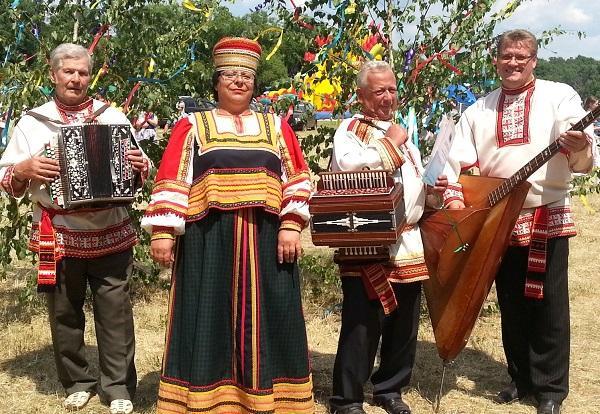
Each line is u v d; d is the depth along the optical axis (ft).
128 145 13.04
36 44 20.57
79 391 14.48
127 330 14.17
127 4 20.27
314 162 19.94
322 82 19.69
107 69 20.13
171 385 12.02
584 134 12.64
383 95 13.19
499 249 13.19
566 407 14.52
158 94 20.44
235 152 11.83
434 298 13.62
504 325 14.83
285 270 12.16
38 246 13.69
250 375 11.82
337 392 13.66
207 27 20.57
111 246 13.78
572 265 26.55
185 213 11.82
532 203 13.92
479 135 14.23
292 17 18.89
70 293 13.85
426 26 19.44
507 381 15.97
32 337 18.29
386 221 12.44
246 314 11.84
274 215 12.12
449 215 13.24
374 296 13.11
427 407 14.55
